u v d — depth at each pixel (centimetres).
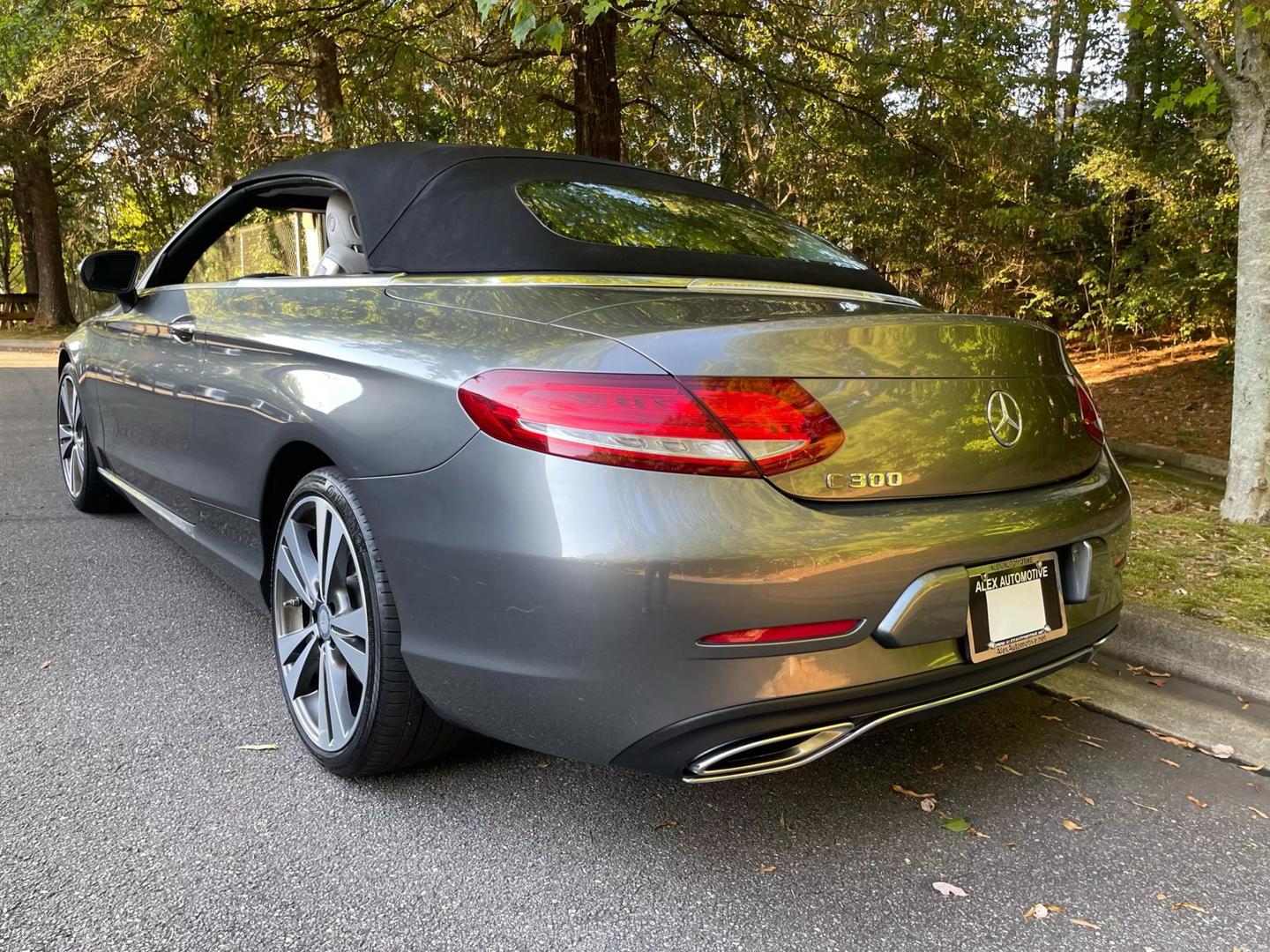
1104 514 215
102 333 390
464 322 200
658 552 158
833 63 1034
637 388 165
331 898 178
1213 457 717
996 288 1338
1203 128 960
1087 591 211
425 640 188
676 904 181
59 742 234
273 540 257
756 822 212
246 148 1262
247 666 284
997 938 175
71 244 2762
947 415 188
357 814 208
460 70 1012
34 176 2372
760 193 1195
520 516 168
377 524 195
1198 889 192
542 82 1115
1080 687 296
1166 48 1036
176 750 232
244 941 165
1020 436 201
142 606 332
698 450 161
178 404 296
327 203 305
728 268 250
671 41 984
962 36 1031
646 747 168
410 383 192
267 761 229
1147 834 212
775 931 174
